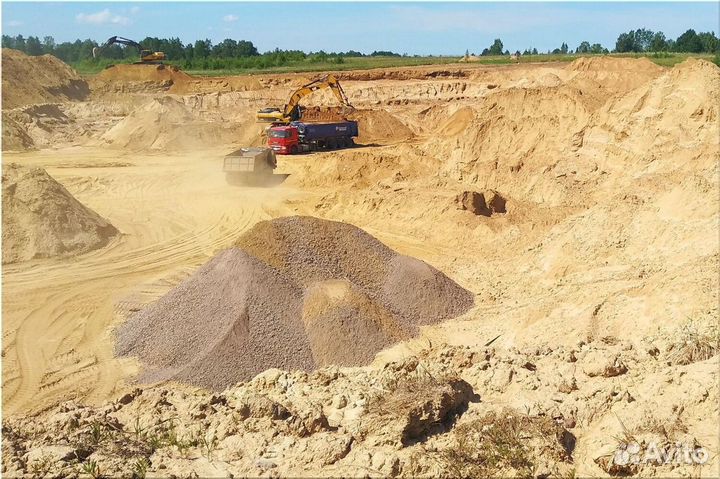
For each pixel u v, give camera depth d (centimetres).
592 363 1184
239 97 8231
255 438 1020
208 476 934
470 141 4288
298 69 11106
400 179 4019
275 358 1839
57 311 2345
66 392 1778
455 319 2195
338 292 2031
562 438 966
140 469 941
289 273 2117
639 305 1764
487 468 908
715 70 3659
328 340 1898
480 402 1091
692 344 1280
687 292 1684
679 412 965
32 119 6131
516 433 955
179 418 1134
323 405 1141
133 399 1328
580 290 2059
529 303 2147
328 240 2288
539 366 1245
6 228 2909
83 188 4241
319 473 931
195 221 3544
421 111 7188
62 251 2927
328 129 5625
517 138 4159
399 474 918
